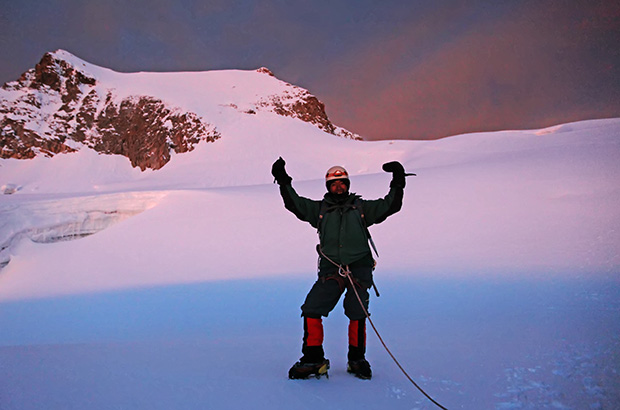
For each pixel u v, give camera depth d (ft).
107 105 438.40
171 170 369.50
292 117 462.19
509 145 228.02
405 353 12.73
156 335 24.81
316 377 10.43
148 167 395.34
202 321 29.91
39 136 410.72
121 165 401.49
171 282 53.26
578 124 242.17
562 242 40.29
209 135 400.88
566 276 26.35
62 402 7.98
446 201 69.82
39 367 9.93
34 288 68.33
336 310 23.68
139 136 411.54
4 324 42.47
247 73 533.96
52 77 451.94
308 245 63.77
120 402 8.17
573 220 49.34
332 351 13.99
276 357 12.10
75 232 109.60
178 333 24.41
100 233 88.02
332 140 393.91
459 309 20.76
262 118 428.97
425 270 37.45
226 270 56.65
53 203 113.39
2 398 7.97
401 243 53.78
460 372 10.64
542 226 49.39
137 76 494.18
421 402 8.94
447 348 12.95
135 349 12.40
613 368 9.90
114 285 59.47
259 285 42.83
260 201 93.91
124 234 85.35
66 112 434.71
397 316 21.01
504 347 12.42
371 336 15.72
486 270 33.19
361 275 11.37
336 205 11.68
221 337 17.78
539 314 16.72
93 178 380.78
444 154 241.76
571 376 9.81
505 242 45.21
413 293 27.86
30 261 83.56
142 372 9.95
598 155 82.99
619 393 8.77
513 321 15.96
